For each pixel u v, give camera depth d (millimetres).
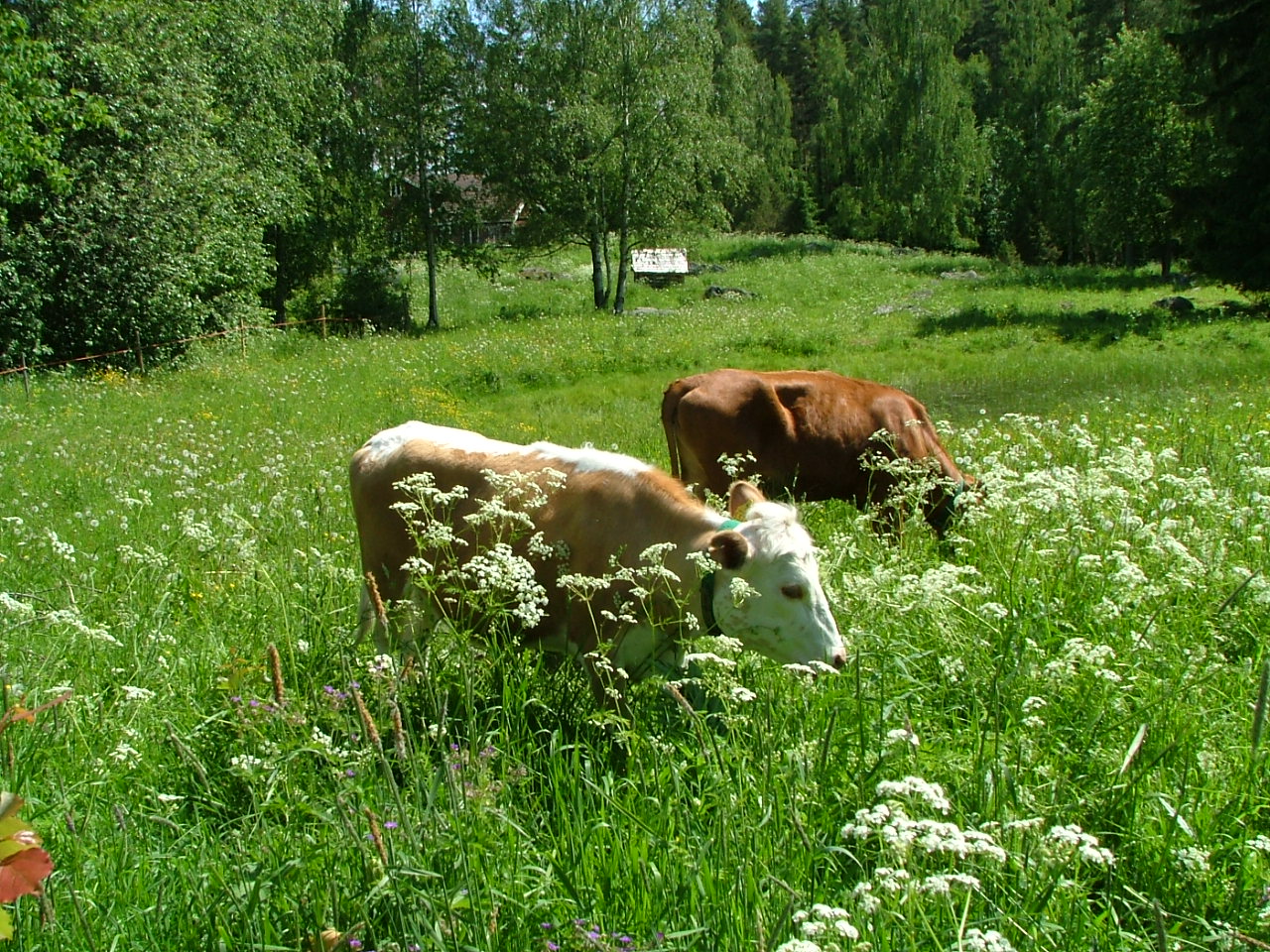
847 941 2713
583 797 3750
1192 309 30766
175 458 11852
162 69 26516
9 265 23125
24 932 2912
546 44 42781
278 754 3652
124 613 5578
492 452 5465
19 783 3592
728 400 8141
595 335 28875
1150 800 3592
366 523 5738
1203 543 5656
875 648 4816
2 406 17562
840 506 8656
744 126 56500
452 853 3088
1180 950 3094
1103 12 78375
